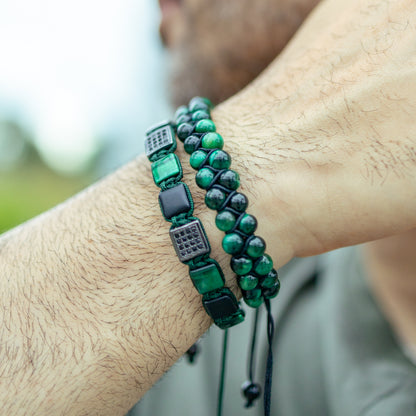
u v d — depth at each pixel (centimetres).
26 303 67
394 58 66
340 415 124
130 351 66
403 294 132
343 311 142
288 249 71
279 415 140
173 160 69
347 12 76
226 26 118
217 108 82
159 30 139
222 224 65
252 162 72
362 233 68
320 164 68
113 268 69
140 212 72
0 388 63
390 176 64
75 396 64
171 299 68
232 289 69
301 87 74
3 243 77
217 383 150
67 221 76
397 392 116
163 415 158
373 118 66
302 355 146
